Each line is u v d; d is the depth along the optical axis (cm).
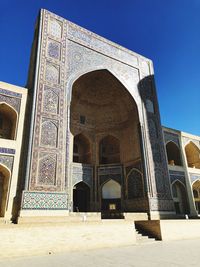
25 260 384
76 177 1080
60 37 964
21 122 777
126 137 1154
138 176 1012
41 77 834
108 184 1134
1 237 412
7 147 722
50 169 729
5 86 792
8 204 655
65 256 415
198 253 425
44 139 755
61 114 826
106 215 879
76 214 723
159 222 680
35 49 922
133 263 341
